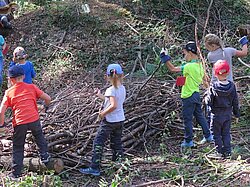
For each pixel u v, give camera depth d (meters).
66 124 7.85
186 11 11.95
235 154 7.40
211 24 11.89
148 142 8.06
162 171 7.07
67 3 12.21
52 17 11.99
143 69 10.16
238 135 8.16
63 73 10.57
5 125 8.02
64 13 11.89
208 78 8.41
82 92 8.83
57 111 8.19
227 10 12.24
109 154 7.59
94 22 11.72
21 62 8.17
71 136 7.59
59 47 11.23
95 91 8.48
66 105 8.31
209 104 7.28
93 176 7.21
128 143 7.85
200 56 7.89
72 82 10.20
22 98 6.99
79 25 11.73
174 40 11.27
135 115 8.12
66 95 8.59
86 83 9.58
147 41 11.27
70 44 11.30
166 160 7.43
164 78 9.78
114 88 7.08
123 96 7.17
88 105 8.13
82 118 7.89
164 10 12.08
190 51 7.66
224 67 7.16
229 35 11.62
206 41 7.89
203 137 8.05
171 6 12.14
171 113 8.36
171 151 7.81
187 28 11.73
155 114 8.27
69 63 10.84
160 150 7.82
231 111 7.32
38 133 7.10
